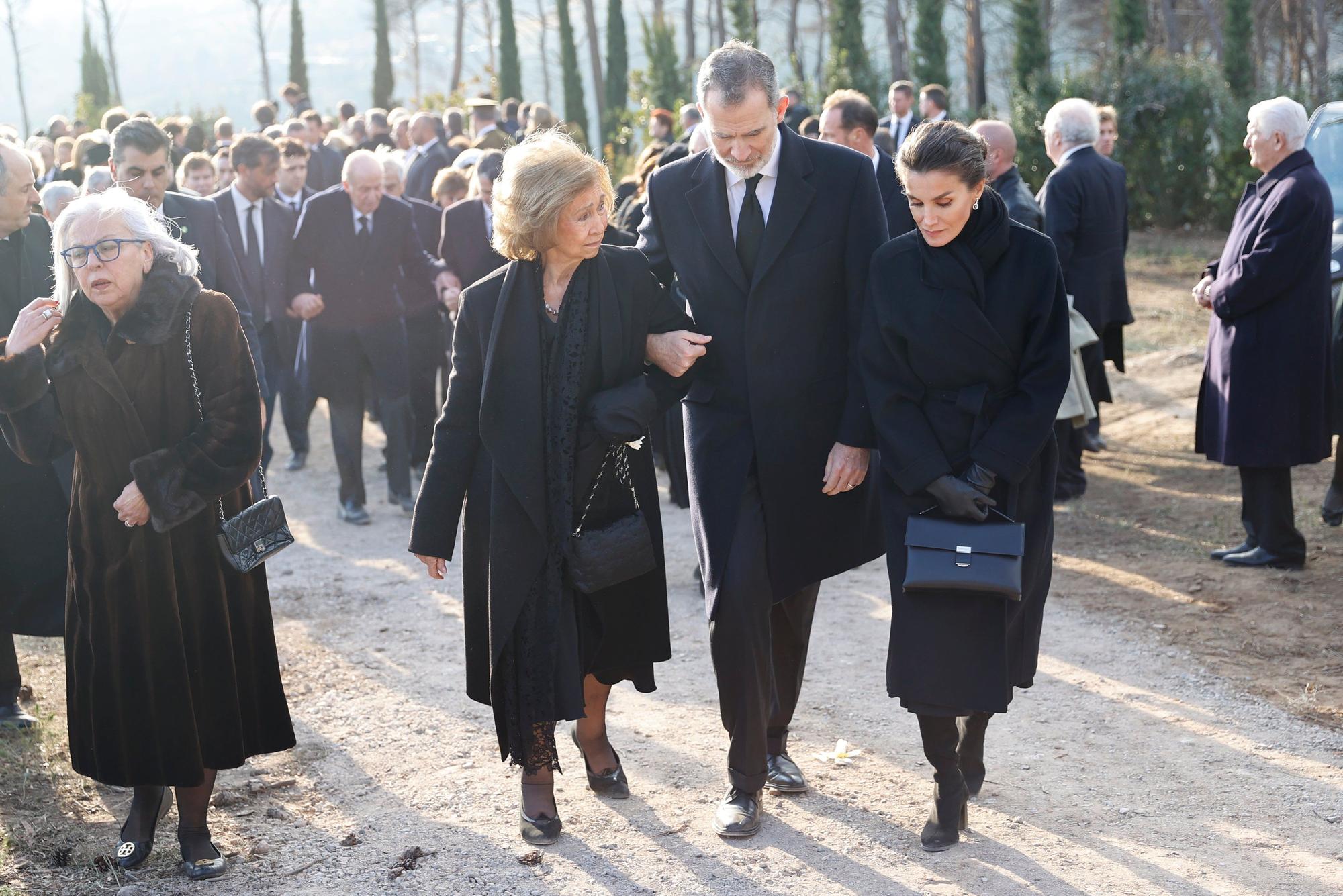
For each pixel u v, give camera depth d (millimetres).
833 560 3469
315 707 4469
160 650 3158
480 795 3773
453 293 7086
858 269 3326
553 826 3443
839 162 3373
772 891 3158
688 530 6762
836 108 5184
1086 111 6965
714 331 3412
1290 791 3688
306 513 7352
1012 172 6270
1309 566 5727
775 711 3707
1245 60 23656
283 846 3449
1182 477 7312
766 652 3402
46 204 5160
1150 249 16062
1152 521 6523
